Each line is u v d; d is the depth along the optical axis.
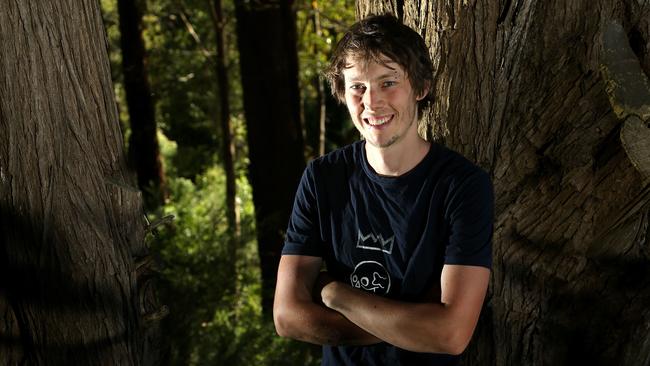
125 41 12.35
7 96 2.12
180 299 5.60
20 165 2.17
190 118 19.95
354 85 2.03
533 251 2.57
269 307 7.43
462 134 2.65
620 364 2.67
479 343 2.79
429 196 2.06
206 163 20.42
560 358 2.70
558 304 2.64
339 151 2.20
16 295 2.27
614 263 2.55
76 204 2.24
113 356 2.38
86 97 2.24
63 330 2.30
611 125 2.33
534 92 2.49
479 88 2.61
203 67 16.95
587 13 2.43
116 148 2.36
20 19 2.09
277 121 9.66
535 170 2.49
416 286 2.10
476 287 2.02
